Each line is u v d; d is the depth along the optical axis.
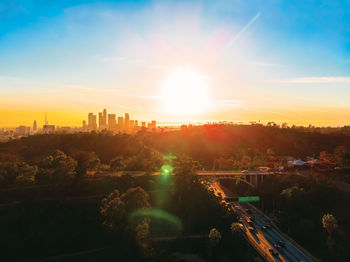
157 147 168.00
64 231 66.56
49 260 60.59
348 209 72.81
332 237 63.81
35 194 75.00
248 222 77.56
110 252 63.25
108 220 62.34
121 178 84.25
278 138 169.50
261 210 89.50
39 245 63.12
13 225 64.75
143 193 65.38
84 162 92.81
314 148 149.38
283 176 95.00
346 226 67.06
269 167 115.69
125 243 59.72
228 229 71.62
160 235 72.38
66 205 72.69
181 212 79.25
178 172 84.69
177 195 82.56
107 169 103.44
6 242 61.16
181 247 68.50
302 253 59.62
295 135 170.25
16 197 73.19
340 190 81.25
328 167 106.50
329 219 63.25
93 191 79.69
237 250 63.97
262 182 100.06
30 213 68.19
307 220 69.69
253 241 65.44
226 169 117.69
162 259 60.34
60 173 77.94
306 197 78.19
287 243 64.69
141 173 96.38
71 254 62.97
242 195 101.69
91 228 68.81
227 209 77.88
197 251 67.56
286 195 78.44
